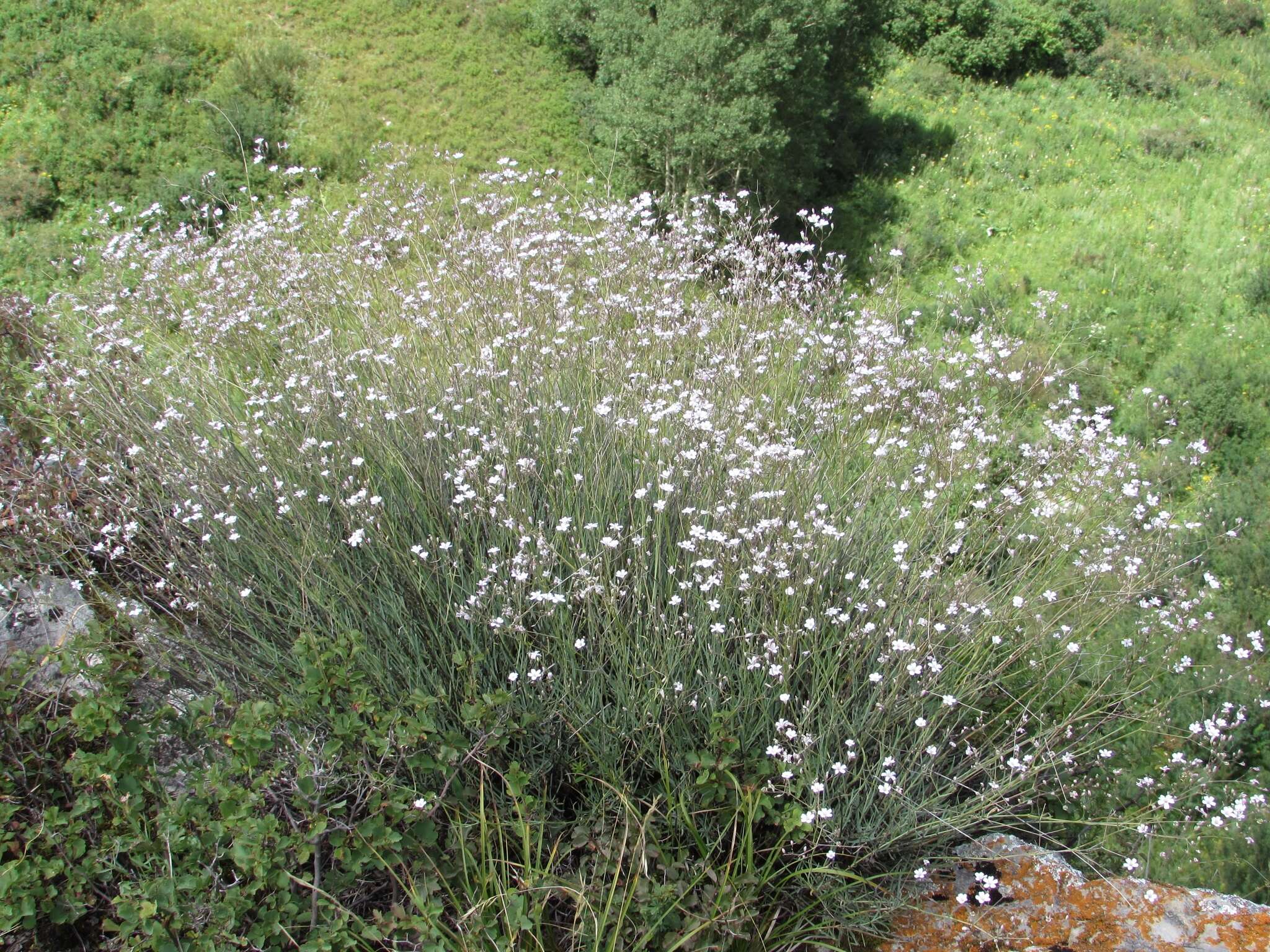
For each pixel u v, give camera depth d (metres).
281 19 13.69
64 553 4.07
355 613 3.77
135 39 12.20
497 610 3.74
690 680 3.70
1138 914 3.41
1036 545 4.71
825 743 3.52
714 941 3.00
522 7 15.10
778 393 5.12
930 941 3.38
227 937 2.65
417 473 4.48
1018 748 3.70
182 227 6.66
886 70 17.12
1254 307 10.08
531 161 12.30
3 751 3.05
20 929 2.85
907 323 5.96
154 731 3.12
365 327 5.38
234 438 4.66
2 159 10.65
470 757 3.17
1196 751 4.27
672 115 10.59
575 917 3.00
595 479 4.21
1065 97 17.69
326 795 3.10
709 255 6.38
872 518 4.59
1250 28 22.20
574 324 5.31
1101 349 9.23
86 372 4.66
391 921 2.86
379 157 11.47
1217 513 6.09
